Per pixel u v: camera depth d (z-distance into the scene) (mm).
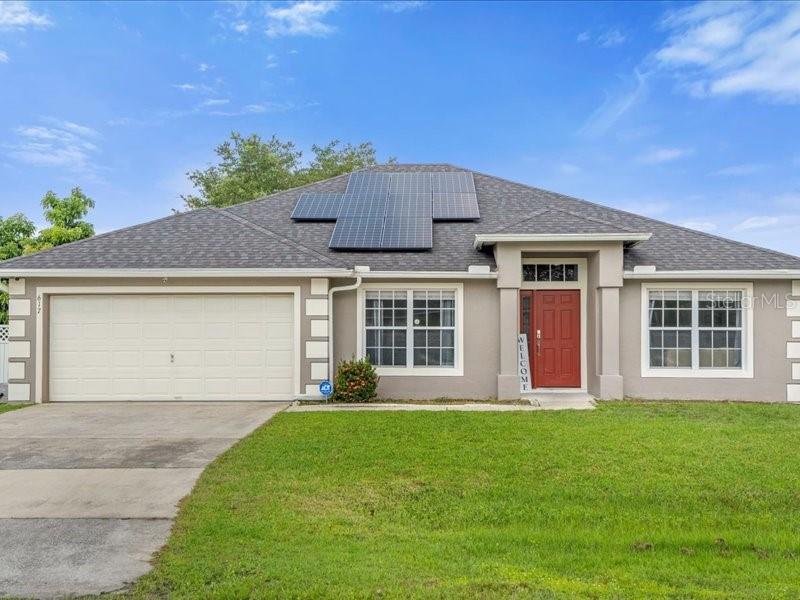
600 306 12711
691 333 12930
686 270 12633
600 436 8773
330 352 12766
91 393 12672
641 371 12875
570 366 13648
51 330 12688
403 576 4258
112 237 13680
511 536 5188
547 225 12820
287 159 34719
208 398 12672
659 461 7465
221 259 12719
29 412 11367
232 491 6328
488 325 13023
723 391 12781
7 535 5145
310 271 12414
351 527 5402
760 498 6207
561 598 3893
